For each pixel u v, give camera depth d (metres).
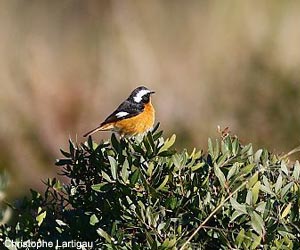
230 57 16.53
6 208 6.95
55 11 17.25
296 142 15.38
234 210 5.42
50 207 6.34
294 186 5.70
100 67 16.81
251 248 5.25
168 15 17.03
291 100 15.88
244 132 15.70
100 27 17.16
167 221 5.37
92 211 5.93
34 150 15.77
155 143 5.84
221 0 16.84
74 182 6.17
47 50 16.89
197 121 15.98
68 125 16.31
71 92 16.55
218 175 5.48
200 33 16.78
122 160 5.73
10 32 16.80
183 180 5.61
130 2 17.28
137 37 16.89
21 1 17.11
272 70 16.27
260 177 5.80
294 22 16.55
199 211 5.42
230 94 16.20
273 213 5.38
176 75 16.50
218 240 5.43
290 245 5.32
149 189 5.46
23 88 16.36
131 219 5.46
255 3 16.80
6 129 15.82
